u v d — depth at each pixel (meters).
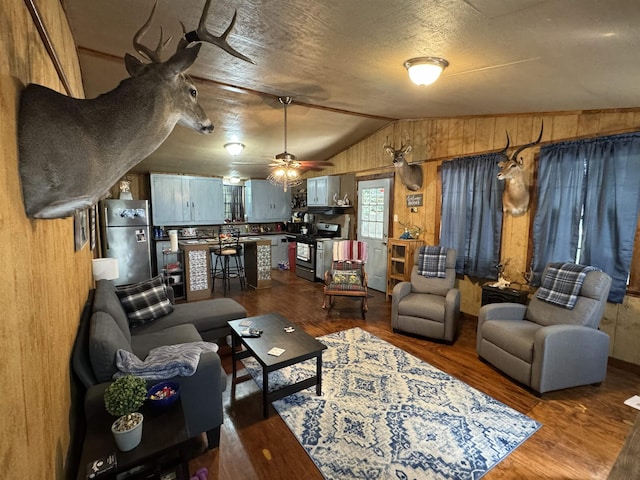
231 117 4.32
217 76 3.13
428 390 2.68
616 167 2.90
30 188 1.00
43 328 1.18
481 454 2.01
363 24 1.93
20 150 0.97
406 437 2.14
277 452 2.03
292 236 7.61
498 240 3.91
